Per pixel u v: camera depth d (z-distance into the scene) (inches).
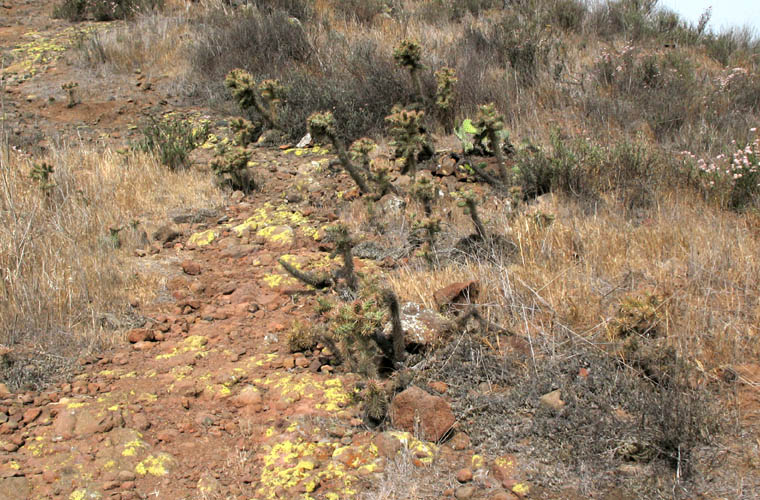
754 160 208.4
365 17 454.0
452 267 169.8
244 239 208.1
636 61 356.2
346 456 110.1
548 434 112.2
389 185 225.8
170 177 248.8
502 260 165.2
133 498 101.9
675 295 145.2
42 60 401.7
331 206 229.5
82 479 105.2
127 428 118.1
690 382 119.8
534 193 224.8
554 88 319.6
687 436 105.9
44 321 149.2
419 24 438.0
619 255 168.4
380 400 118.0
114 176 239.5
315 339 146.7
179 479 106.9
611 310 145.3
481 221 185.0
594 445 109.1
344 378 134.6
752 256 160.6
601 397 119.2
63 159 240.4
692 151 253.3
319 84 309.4
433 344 136.4
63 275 163.6
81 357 142.4
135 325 155.7
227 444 116.0
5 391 127.8
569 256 169.0
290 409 124.9
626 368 126.0
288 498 101.1
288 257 190.2
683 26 470.0
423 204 213.9
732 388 121.3
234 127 268.2
